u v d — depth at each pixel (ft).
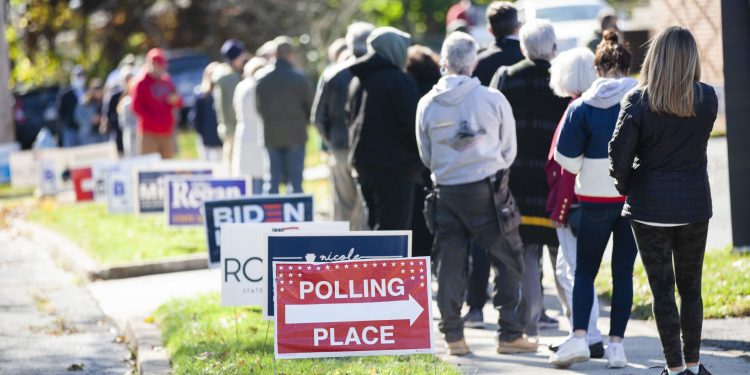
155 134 159.02
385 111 77.30
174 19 330.34
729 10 85.40
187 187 111.75
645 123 52.95
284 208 81.05
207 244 80.28
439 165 65.41
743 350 64.54
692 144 53.06
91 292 99.19
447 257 66.28
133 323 80.74
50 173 183.93
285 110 114.83
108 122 198.08
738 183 86.79
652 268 54.65
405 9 345.31
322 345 55.16
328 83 90.99
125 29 333.83
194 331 73.77
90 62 335.47
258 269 70.49
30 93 273.75
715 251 88.89
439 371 61.00
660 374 59.52
